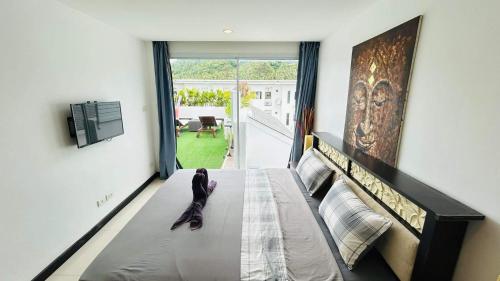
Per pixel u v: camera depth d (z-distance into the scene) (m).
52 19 1.96
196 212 1.84
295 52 3.81
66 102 2.13
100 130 2.48
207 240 1.58
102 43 2.64
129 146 3.28
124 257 1.42
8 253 1.65
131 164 3.35
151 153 4.03
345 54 2.66
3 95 1.58
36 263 1.86
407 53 1.55
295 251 1.50
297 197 2.24
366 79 2.09
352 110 2.39
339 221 1.59
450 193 1.24
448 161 1.24
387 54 1.77
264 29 2.92
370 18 2.10
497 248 1.01
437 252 1.16
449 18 1.22
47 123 1.93
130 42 3.26
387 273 1.36
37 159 1.84
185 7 2.15
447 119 1.25
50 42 1.94
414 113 1.51
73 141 2.21
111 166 2.86
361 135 2.19
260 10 2.22
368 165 1.78
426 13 1.39
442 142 1.28
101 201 2.67
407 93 1.56
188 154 4.72
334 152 2.59
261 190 2.35
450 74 1.22
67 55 2.13
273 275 1.29
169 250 1.48
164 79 3.83
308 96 3.83
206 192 2.16
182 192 2.28
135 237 1.61
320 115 3.60
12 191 1.66
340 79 2.80
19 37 1.68
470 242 1.12
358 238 1.41
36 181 1.84
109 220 2.81
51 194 1.98
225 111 4.41
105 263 1.38
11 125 1.64
